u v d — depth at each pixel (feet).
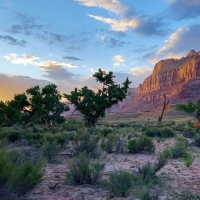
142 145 43.86
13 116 130.52
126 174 20.39
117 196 19.61
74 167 23.66
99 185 22.44
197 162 35.65
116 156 39.45
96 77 126.00
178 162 34.94
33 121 164.86
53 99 129.80
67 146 48.42
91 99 122.83
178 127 119.75
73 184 22.72
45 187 21.50
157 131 82.48
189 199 19.21
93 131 81.82
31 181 17.79
